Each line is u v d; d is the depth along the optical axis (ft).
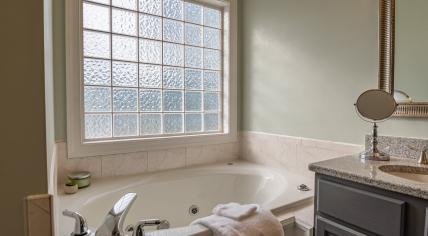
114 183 6.07
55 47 5.68
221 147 8.24
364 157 4.68
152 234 3.56
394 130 5.11
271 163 7.61
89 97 6.33
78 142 5.99
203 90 8.18
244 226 3.70
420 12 4.67
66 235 3.77
